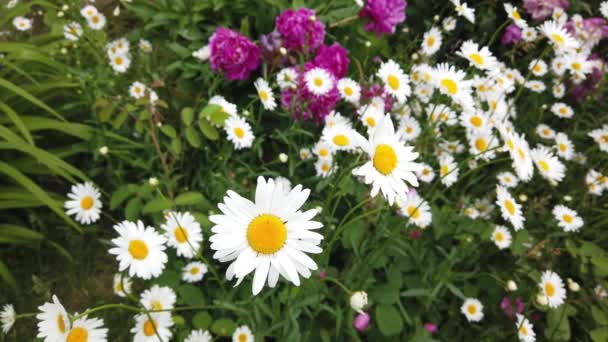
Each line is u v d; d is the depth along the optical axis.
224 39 0.64
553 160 0.59
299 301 0.48
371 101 0.66
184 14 0.78
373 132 0.36
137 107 0.59
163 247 0.40
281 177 0.60
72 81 0.63
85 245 0.63
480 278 0.60
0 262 0.52
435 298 0.54
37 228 0.62
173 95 0.75
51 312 0.31
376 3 0.70
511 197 0.58
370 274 0.53
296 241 0.29
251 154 0.64
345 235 0.53
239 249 0.29
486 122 0.66
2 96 0.59
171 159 0.62
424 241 0.60
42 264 0.60
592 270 0.64
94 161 0.64
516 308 0.56
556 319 0.58
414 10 0.94
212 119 0.53
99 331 0.35
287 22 0.66
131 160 0.59
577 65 0.75
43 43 0.72
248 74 0.68
